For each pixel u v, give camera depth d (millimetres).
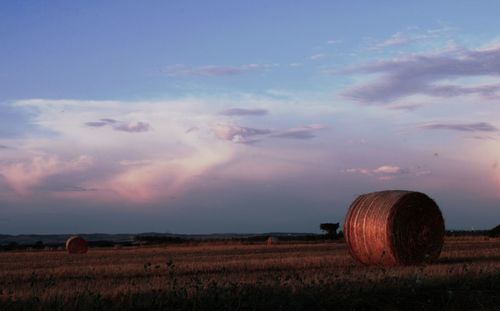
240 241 58062
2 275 19000
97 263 25406
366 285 13773
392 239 21859
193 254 32812
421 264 20625
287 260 23281
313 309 12023
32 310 11102
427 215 22609
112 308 11375
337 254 28984
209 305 11773
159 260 26594
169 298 12055
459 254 26094
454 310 12789
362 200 23359
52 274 19250
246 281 14492
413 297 13438
